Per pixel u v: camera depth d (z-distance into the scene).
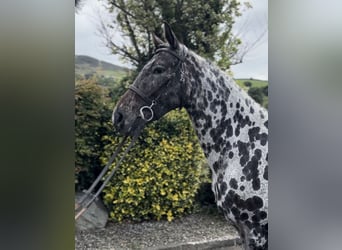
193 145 3.22
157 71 2.16
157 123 3.14
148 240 3.04
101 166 3.04
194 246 3.06
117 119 2.25
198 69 2.18
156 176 3.16
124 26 3.02
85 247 2.94
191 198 3.26
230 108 2.19
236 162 2.16
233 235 3.18
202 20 3.11
